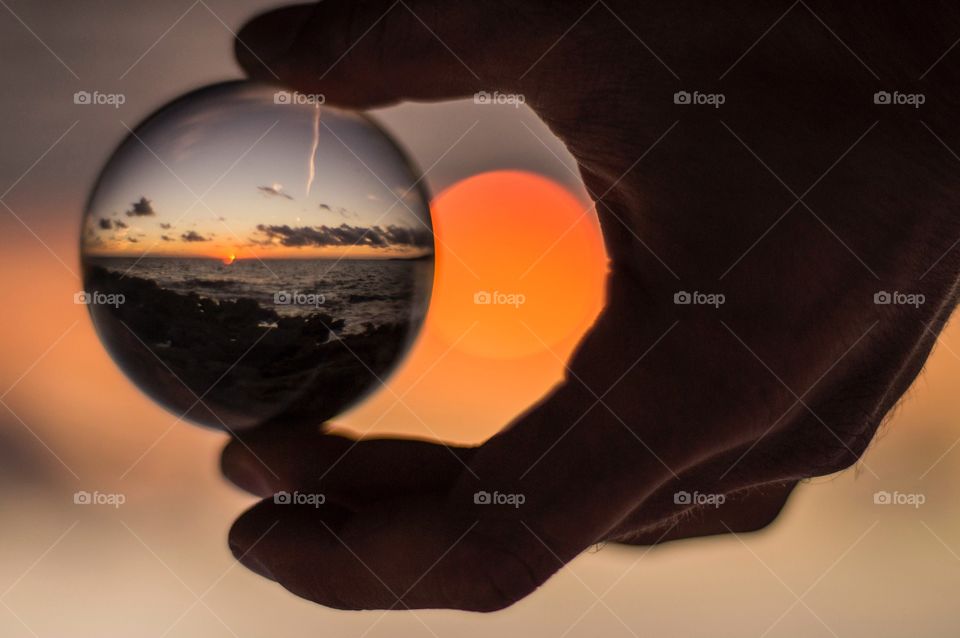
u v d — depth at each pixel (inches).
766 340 13.6
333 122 14.9
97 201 14.8
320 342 14.7
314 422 15.2
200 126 14.6
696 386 13.8
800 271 13.5
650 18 13.7
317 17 14.4
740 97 13.5
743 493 16.1
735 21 13.5
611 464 14.0
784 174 13.5
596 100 13.9
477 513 14.4
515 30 14.0
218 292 14.5
